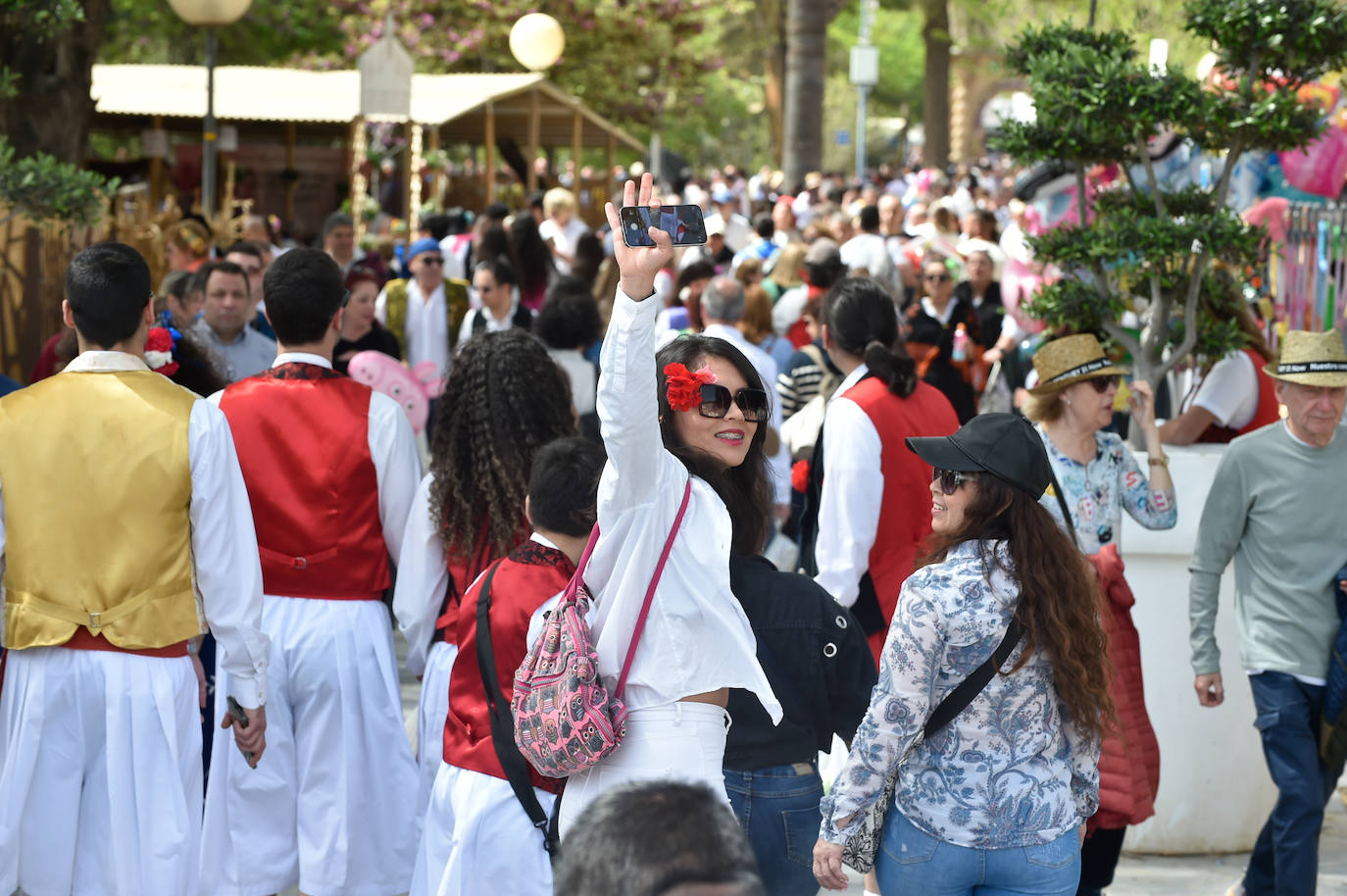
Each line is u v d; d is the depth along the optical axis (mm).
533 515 4102
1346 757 5250
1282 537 5172
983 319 11438
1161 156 8352
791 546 7449
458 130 29141
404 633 4914
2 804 4230
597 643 3480
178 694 4320
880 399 5434
